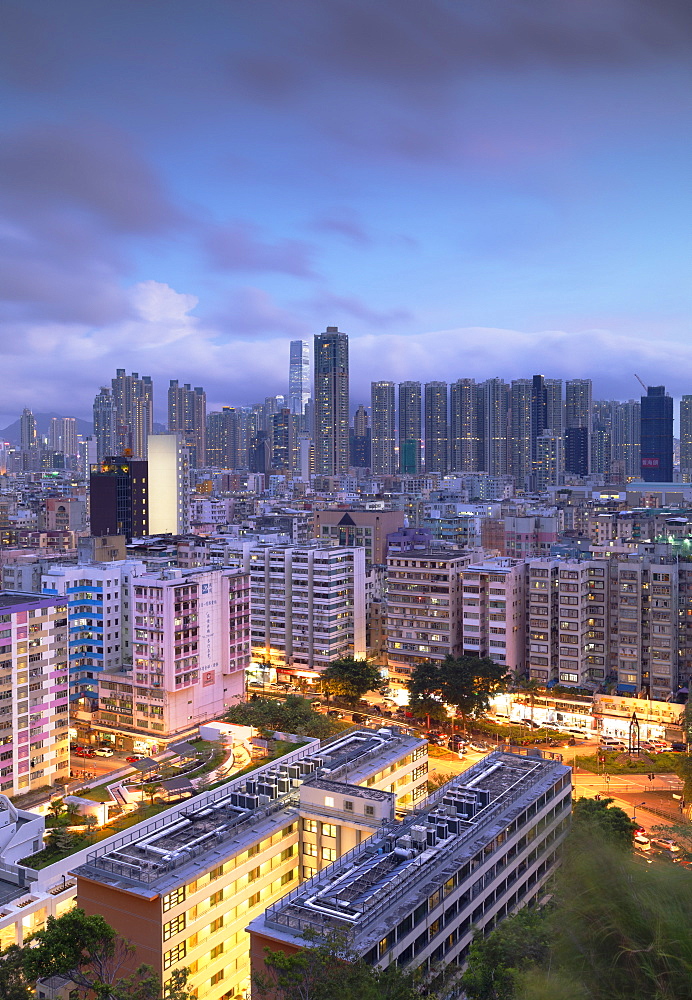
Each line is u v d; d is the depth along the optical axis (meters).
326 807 115.25
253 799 117.19
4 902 115.50
